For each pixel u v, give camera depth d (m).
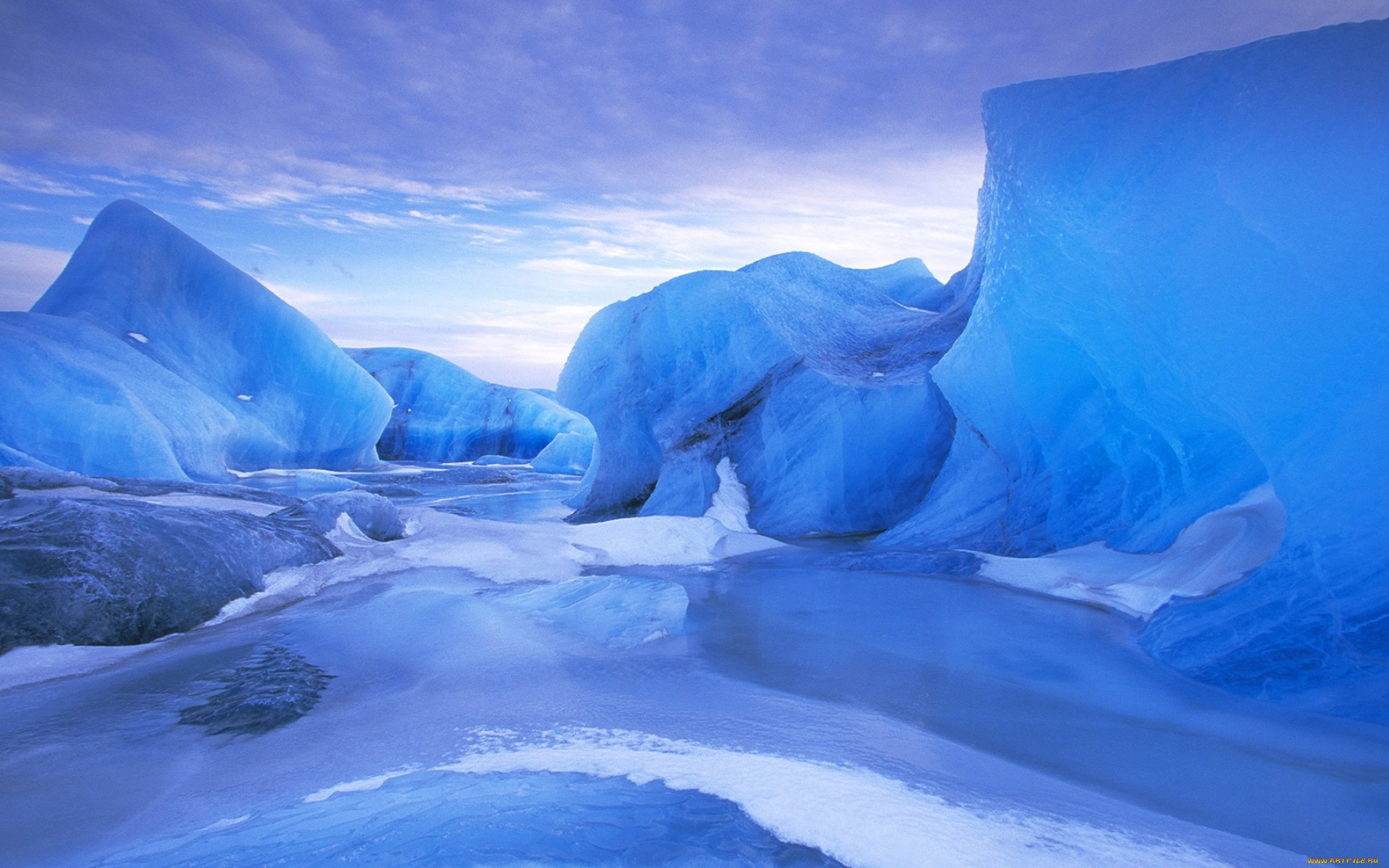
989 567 6.90
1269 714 3.23
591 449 27.56
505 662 3.90
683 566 7.47
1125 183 4.70
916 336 12.73
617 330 12.88
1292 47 3.89
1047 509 7.85
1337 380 3.66
